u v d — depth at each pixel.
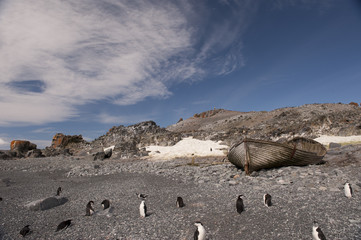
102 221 10.01
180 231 8.40
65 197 14.22
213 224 8.81
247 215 9.40
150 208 11.44
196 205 11.23
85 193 15.94
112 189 16.62
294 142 21.41
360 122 42.41
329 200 10.22
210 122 127.81
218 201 11.58
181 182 17.22
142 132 57.97
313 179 13.73
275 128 59.09
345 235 7.10
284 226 8.11
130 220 9.89
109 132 61.34
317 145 20.69
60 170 29.23
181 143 43.53
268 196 10.23
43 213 11.80
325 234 7.28
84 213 11.39
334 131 43.62
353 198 10.22
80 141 62.91
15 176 25.16
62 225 9.34
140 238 8.05
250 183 14.59
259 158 17.75
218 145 41.88
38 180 22.61
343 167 15.30
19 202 14.23
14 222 10.59
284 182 13.70
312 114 78.62
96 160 38.88
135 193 14.80
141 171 24.41
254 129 59.25
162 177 19.89
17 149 50.69
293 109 90.00
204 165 25.70
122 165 30.38
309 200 10.44
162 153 39.91
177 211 10.59
